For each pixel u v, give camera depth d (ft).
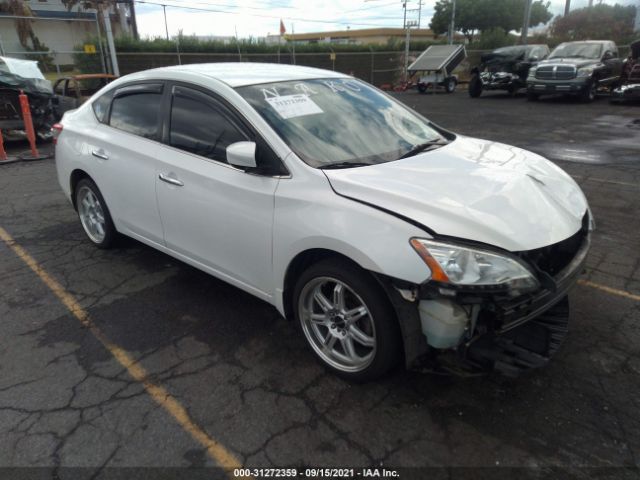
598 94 61.31
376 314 8.14
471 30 148.77
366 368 8.71
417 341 7.91
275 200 9.21
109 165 13.14
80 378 9.41
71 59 80.64
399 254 7.61
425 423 8.20
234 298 12.36
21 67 33.81
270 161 9.48
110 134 13.30
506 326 7.71
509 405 8.57
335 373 9.32
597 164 25.26
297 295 9.43
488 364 7.80
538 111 48.52
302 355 10.07
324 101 11.20
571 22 119.24
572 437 7.88
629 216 17.56
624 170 23.94
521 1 142.82
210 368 9.68
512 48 65.00
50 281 13.34
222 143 10.39
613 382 9.11
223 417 8.40
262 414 8.45
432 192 8.38
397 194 8.22
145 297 12.44
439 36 166.40
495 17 142.00
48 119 33.99
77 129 14.53
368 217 8.02
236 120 10.16
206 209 10.59
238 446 7.80
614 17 127.85
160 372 9.58
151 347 10.37
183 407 8.63
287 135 9.70
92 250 15.39
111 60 67.46
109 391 9.05
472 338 7.80
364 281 8.16
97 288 12.93
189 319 11.43
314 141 9.86
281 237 9.16
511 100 60.85
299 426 8.18
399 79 101.55
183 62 85.46
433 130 12.33
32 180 23.95
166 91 11.84
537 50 63.62
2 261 14.62
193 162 10.88
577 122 40.40
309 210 8.70
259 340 10.61
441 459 7.51
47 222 17.94
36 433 8.07
